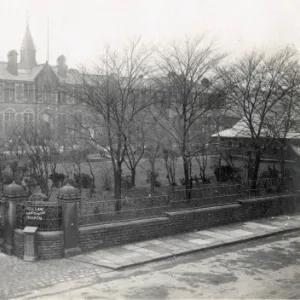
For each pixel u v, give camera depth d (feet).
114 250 49.55
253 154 86.02
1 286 37.52
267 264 45.57
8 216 47.83
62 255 46.47
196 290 37.27
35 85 199.82
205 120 75.31
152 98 63.26
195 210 60.23
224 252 50.52
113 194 71.10
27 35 235.40
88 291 36.73
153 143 73.46
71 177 82.69
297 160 84.69
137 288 37.65
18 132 105.91
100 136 70.03
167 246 51.52
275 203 71.77
